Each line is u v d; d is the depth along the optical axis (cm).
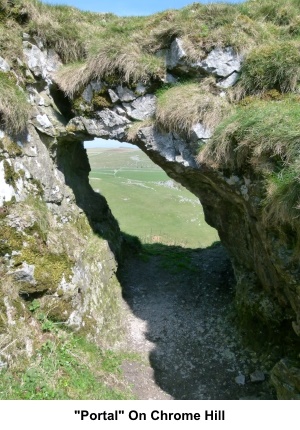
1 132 721
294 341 780
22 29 854
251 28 805
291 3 889
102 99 863
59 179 923
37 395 585
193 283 1172
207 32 802
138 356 856
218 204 962
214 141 745
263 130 658
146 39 845
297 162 586
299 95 748
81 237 946
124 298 1070
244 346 884
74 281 776
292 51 754
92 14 1003
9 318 641
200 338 931
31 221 715
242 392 779
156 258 1364
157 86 852
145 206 2195
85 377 683
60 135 899
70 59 917
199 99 768
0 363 597
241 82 786
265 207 647
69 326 746
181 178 933
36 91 856
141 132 833
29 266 689
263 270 827
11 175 716
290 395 649
